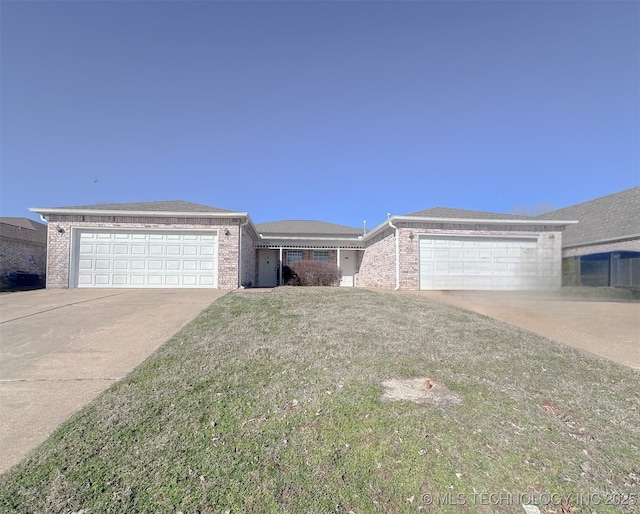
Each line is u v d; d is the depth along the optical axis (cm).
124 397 376
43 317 785
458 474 267
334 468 270
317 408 354
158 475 255
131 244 1362
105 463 268
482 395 394
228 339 579
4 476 253
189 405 358
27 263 1888
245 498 237
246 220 1409
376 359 497
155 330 669
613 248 1523
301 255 2094
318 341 574
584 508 240
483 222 1488
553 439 314
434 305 946
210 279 1369
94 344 588
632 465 284
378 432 314
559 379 458
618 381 461
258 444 296
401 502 241
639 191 1756
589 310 954
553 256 1541
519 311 932
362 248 2034
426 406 361
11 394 401
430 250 1473
